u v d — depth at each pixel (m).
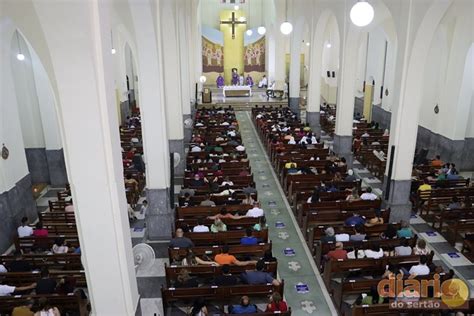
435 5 9.58
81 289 8.45
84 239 6.28
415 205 12.53
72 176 5.97
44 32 5.21
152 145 10.45
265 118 21.72
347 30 14.49
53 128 14.44
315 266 9.83
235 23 34.41
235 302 8.30
